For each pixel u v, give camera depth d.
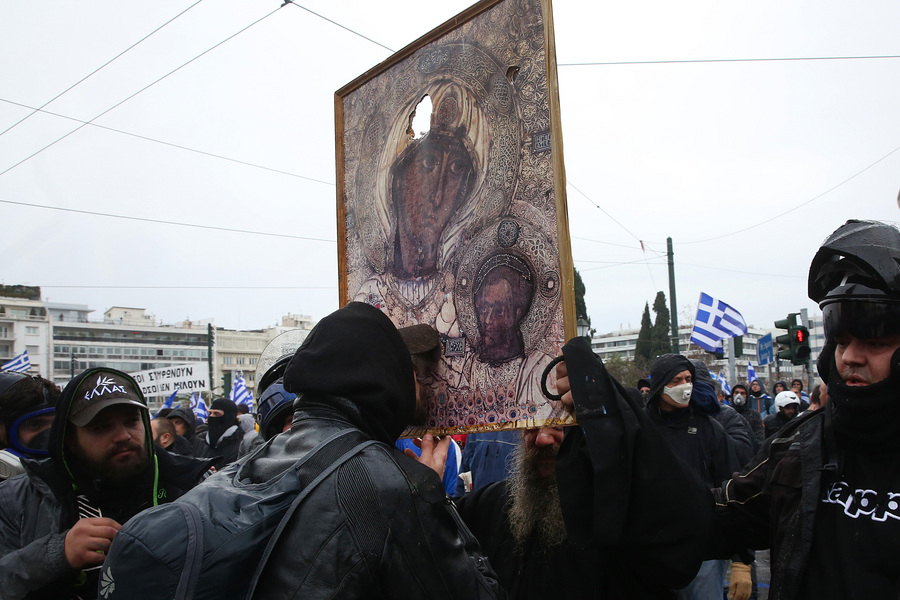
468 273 1.94
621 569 1.85
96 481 2.14
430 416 2.04
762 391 12.28
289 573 1.26
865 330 1.47
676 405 4.19
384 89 2.33
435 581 1.31
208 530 1.28
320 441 1.42
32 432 2.77
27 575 1.87
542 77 1.74
